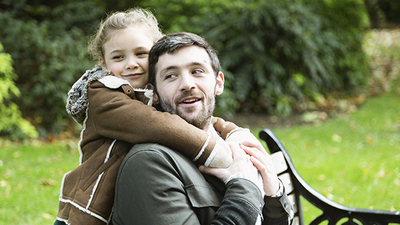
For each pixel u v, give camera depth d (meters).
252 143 1.76
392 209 3.57
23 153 5.45
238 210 1.41
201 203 1.46
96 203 1.53
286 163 2.24
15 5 7.62
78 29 7.38
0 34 6.89
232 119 7.25
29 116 6.73
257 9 7.58
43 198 3.96
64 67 6.57
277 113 7.48
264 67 7.67
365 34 10.59
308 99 8.17
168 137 1.50
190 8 8.25
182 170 1.47
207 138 1.55
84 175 1.59
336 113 7.70
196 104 1.67
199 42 1.71
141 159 1.44
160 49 1.70
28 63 6.84
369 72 10.31
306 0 8.40
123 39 1.99
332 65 8.62
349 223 2.15
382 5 16.59
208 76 1.70
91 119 1.68
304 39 7.60
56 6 8.30
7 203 3.78
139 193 1.40
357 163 4.84
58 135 6.46
